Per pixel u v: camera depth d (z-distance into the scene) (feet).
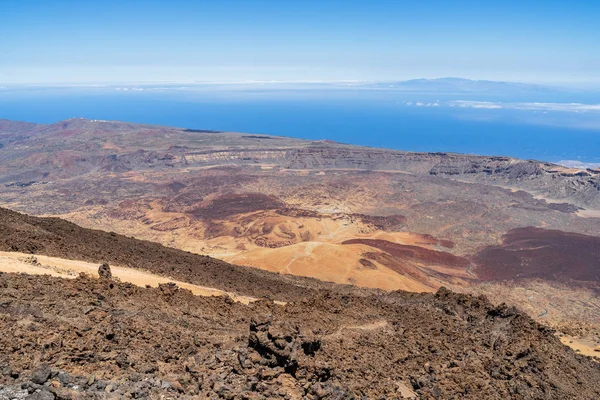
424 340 115.75
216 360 72.02
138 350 70.54
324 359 84.12
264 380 67.77
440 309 157.79
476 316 149.07
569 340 176.86
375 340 107.45
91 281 94.32
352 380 79.15
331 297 136.98
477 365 103.55
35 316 71.41
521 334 129.70
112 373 60.44
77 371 58.44
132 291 96.99
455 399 85.56
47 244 129.18
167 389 58.29
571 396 99.25
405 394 83.46
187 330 86.84
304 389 68.49
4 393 48.29
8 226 134.82
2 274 86.22
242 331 94.12
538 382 100.37
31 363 56.85
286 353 72.13
